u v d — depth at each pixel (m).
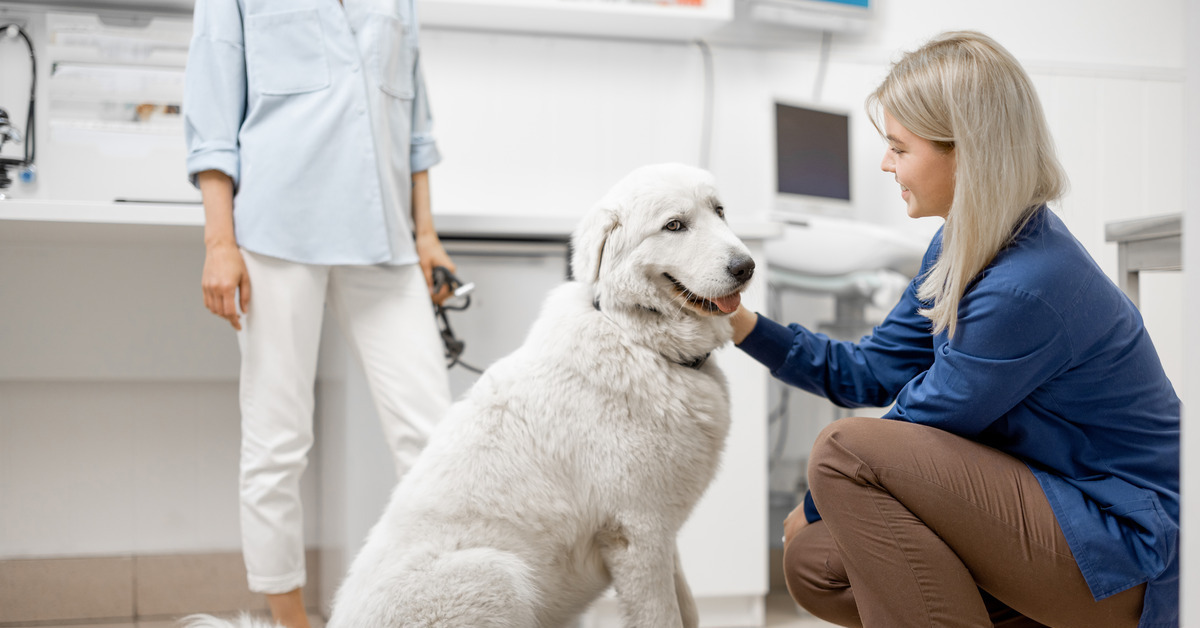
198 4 1.56
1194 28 0.75
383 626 1.13
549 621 1.25
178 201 2.23
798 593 1.33
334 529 2.03
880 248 2.52
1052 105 3.02
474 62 2.65
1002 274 1.04
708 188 1.28
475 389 1.29
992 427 1.13
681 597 1.38
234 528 2.30
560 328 1.26
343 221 1.57
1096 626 1.07
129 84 2.20
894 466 1.08
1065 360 1.03
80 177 2.18
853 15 2.79
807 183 2.72
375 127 1.61
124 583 2.20
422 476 1.24
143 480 2.25
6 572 2.13
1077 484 1.07
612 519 1.21
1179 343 3.01
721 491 2.01
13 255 2.12
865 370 1.35
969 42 1.09
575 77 2.73
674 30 2.69
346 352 1.86
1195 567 0.77
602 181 2.77
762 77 2.87
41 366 2.14
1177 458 1.08
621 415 1.21
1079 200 3.05
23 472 2.18
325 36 1.58
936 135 1.09
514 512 1.19
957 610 1.07
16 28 2.13
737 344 1.39
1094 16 3.06
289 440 1.59
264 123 1.56
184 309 2.23
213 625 1.17
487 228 1.90
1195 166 0.76
